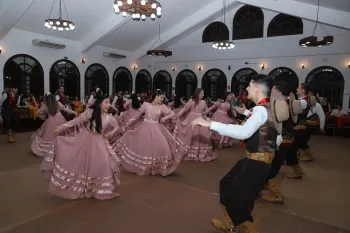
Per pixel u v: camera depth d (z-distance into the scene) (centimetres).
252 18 1314
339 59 1127
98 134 307
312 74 1193
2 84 1000
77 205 286
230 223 215
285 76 1258
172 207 288
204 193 333
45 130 489
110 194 303
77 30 1134
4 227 235
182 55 1537
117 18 1077
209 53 1448
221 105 662
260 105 189
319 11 935
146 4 670
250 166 185
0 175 384
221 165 478
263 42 1291
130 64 1488
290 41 1226
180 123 513
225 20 1382
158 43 1384
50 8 954
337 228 253
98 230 234
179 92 1570
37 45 1087
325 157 566
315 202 316
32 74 1091
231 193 192
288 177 412
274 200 310
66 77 1209
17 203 288
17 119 659
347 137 877
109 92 1390
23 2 799
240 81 1372
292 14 983
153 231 235
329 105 1045
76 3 963
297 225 256
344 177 419
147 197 315
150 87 1630
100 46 1330
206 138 504
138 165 402
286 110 192
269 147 185
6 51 1004
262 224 257
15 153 524
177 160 404
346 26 902
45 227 237
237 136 173
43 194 315
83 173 300
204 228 244
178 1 1141
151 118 406
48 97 487
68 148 296
